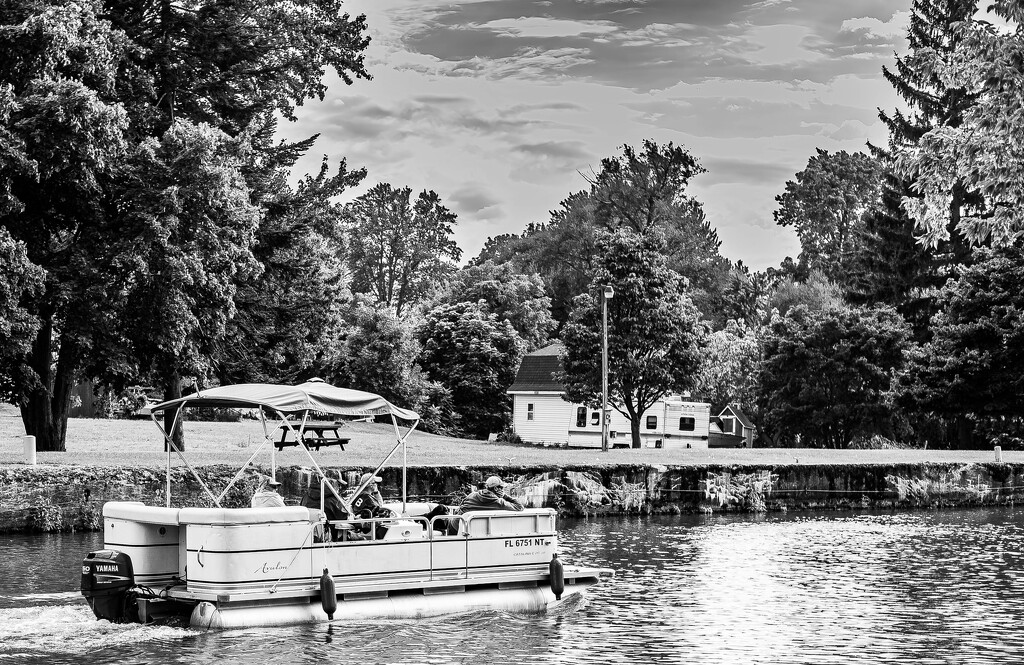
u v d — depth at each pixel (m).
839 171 136.25
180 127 34.69
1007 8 26.94
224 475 31.84
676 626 19.94
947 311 66.81
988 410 61.47
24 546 27.06
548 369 79.19
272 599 18.70
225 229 35.62
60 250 34.28
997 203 27.61
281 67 42.38
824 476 44.00
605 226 108.19
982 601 22.84
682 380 59.75
